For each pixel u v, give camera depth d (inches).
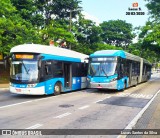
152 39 1599.4
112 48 2084.2
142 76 1355.8
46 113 457.1
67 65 816.9
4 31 1069.8
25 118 408.8
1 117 414.0
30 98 672.4
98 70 828.0
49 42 1311.5
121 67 863.1
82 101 628.4
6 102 593.0
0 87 954.7
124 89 964.0
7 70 1416.1
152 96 759.1
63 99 661.3
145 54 2864.2
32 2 1406.3
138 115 451.5
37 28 1364.4
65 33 1380.4
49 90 698.8
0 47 1055.0
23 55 663.1
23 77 655.1
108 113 470.6
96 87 824.3
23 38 1107.3
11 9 1131.3
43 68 668.7
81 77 920.3
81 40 1758.1
